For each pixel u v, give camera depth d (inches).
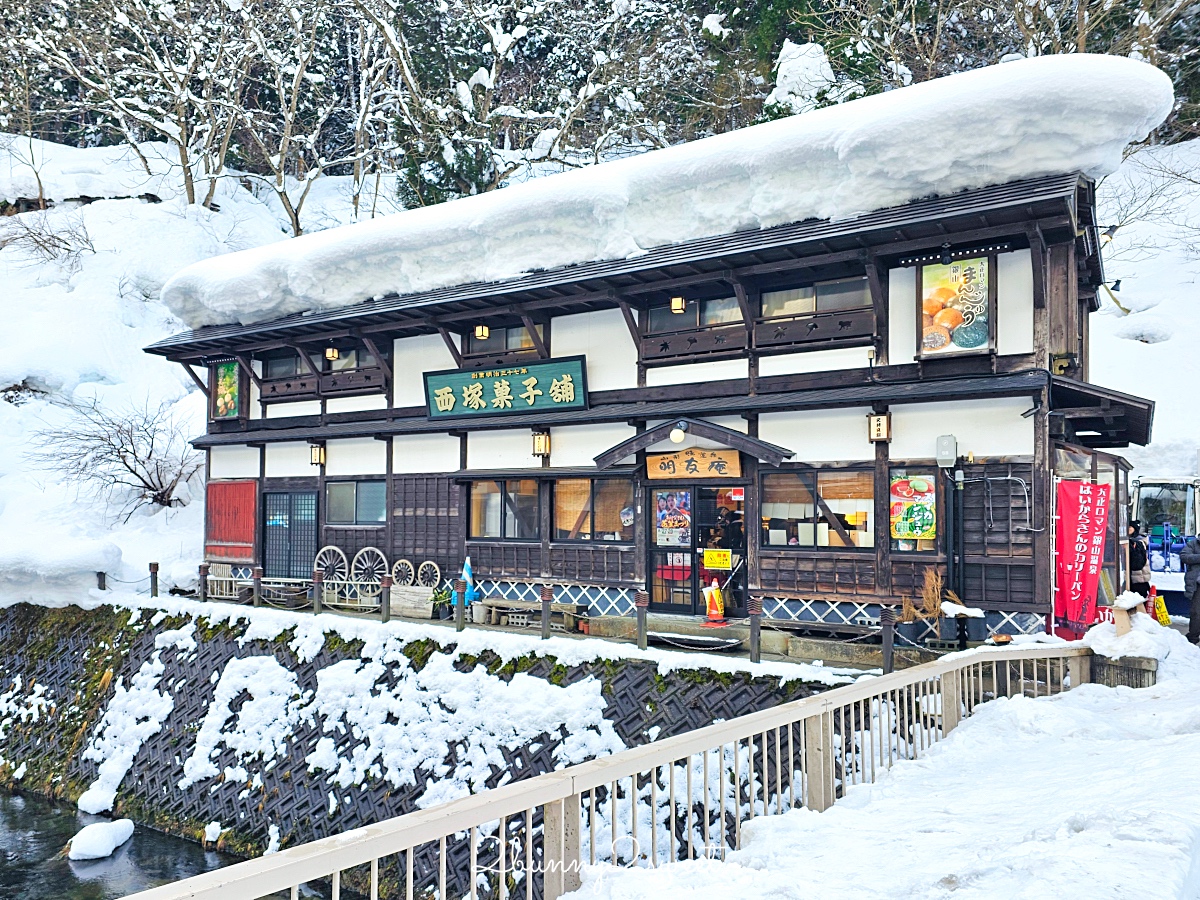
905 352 443.5
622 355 543.5
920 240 420.5
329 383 670.5
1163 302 972.6
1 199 1333.7
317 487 666.8
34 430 940.0
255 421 726.5
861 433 443.2
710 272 483.5
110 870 420.5
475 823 133.0
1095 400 455.5
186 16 1316.4
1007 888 118.9
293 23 1347.2
